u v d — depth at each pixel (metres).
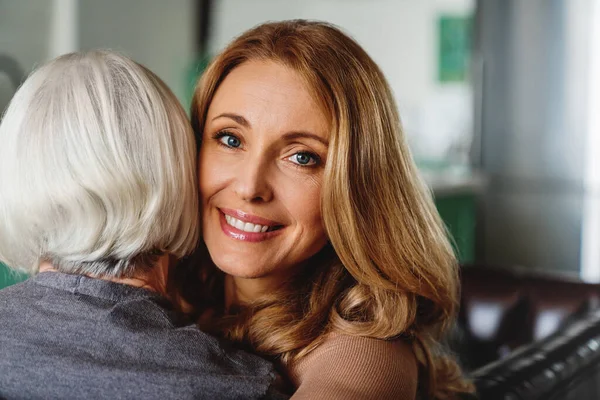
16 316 0.89
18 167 0.93
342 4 6.13
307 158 1.03
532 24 4.28
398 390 0.96
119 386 0.84
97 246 0.92
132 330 0.88
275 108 1.00
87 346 0.87
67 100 0.92
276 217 1.04
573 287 1.80
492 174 4.41
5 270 1.70
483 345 1.83
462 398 1.13
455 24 5.99
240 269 1.06
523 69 4.32
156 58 4.52
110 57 0.97
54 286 0.92
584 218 4.23
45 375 0.85
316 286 1.11
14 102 0.95
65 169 0.90
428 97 6.14
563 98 4.25
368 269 1.04
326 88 1.01
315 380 0.96
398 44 6.18
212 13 4.99
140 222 0.93
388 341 1.03
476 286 1.87
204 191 1.06
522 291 1.83
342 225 1.03
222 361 0.93
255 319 1.10
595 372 1.40
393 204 1.07
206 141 1.07
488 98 4.41
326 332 1.05
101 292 0.91
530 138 4.32
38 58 3.57
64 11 3.70
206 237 1.08
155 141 0.95
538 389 1.16
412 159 1.14
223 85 1.05
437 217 1.18
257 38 1.05
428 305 1.17
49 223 0.92
